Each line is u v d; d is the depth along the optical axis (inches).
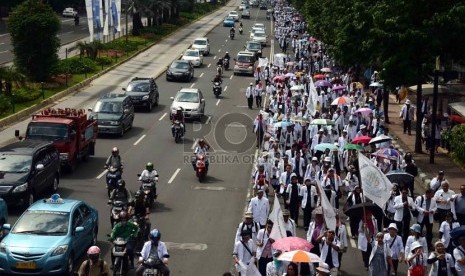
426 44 1307.8
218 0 6850.4
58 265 717.3
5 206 864.3
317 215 715.4
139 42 3196.4
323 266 576.4
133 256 751.7
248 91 1916.8
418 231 689.0
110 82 2256.4
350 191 935.0
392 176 913.5
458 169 1286.9
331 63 2500.0
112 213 878.4
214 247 848.9
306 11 3267.7
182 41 3526.1
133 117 1647.4
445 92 1513.3
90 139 1309.1
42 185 1015.0
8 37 3090.6
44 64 2015.3
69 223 757.3
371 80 2230.6
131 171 1230.3
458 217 837.2
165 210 1007.6
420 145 1430.9
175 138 1485.0
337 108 1475.1
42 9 1999.3
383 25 1381.6
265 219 795.4
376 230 790.5
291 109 1513.3
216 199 1076.5
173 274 748.6
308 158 1049.5
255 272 617.3
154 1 3636.8
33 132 1189.1
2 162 989.2
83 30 3604.8
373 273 689.6
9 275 714.8
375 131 1365.7
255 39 3474.4
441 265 663.8
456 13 1259.2
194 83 2364.7
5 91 1749.5
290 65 2438.5
